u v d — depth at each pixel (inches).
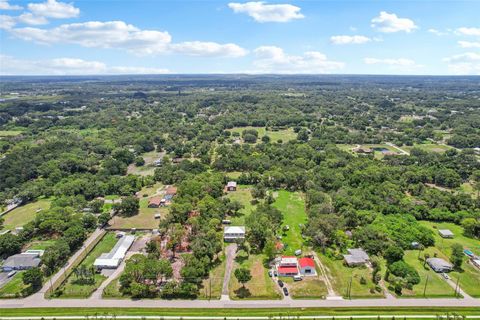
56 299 3870.6
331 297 3912.4
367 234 5073.8
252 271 4443.9
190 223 5423.2
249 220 5457.7
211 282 4200.3
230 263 4640.8
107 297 3909.9
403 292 3981.3
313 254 4852.4
